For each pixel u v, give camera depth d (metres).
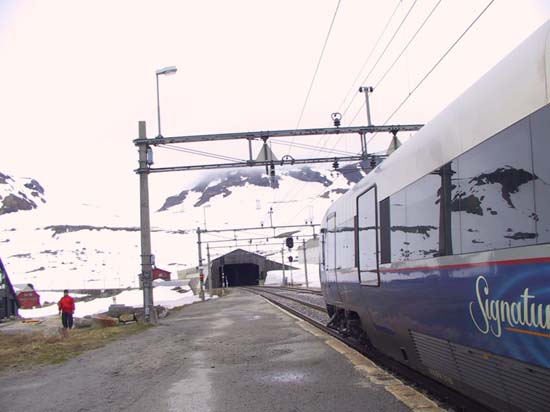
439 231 6.44
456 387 6.70
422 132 7.21
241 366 11.22
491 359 5.23
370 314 10.27
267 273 121.81
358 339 12.57
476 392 5.98
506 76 5.00
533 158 4.50
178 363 12.10
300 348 13.24
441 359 6.79
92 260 193.75
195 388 9.23
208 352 13.60
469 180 5.65
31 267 181.88
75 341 17.92
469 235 5.61
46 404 8.66
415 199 7.35
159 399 8.55
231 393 8.70
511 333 4.77
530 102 4.57
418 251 7.19
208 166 23.38
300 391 8.52
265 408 7.63
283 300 39.25
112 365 12.35
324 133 22.23
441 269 6.31
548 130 4.30
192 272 117.44
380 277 9.15
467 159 5.71
